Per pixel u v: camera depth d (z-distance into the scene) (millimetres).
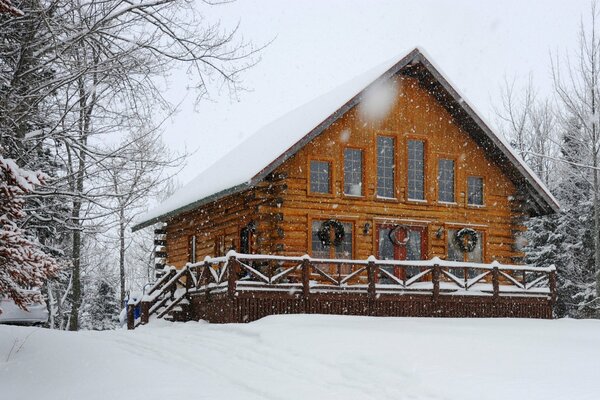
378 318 17781
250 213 22828
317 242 22609
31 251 9023
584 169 34188
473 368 9492
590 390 7922
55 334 14117
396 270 23641
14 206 8969
